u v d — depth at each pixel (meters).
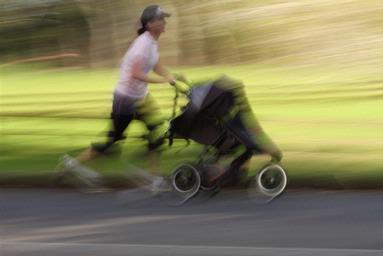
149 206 7.75
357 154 10.00
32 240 6.63
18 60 20.69
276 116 13.36
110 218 7.33
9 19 21.78
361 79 17.05
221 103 7.63
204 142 7.81
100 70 20.08
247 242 6.52
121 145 9.13
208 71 18.92
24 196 8.15
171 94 15.06
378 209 7.54
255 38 19.81
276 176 7.88
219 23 20.12
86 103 15.06
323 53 19.05
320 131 11.99
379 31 19.50
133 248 6.37
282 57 19.61
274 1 20.25
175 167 8.28
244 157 7.78
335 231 6.82
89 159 8.34
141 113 8.10
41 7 21.64
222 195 8.09
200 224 7.09
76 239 6.64
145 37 7.86
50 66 20.47
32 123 13.08
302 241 6.54
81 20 20.97
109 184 8.44
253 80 17.44
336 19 20.00
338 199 7.94
